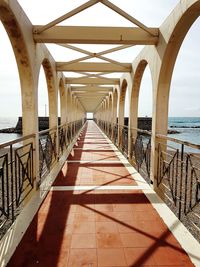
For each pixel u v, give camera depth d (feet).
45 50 16.62
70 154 24.84
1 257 7.20
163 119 14.19
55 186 13.99
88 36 13.70
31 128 13.37
